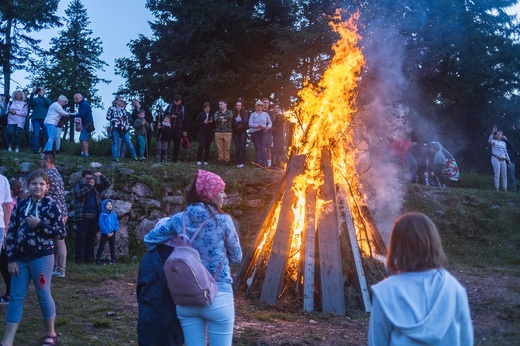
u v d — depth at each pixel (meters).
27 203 5.73
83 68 36.09
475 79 25.52
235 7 24.73
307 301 7.78
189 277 4.15
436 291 2.93
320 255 8.02
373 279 8.34
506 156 16.66
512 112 26.77
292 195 8.51
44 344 5.80
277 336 6.55
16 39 32.31
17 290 5.62
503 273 11.09
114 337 6.34
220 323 4.30
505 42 26.09
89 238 11.06
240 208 13.38
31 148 17.14
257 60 25.69
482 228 13.92
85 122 15.75
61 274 9.30
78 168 13.18
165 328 4.44
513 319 7.55
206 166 14.65
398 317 2.90
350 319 7.56
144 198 12.72
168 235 4.51
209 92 24.38
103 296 8.13
